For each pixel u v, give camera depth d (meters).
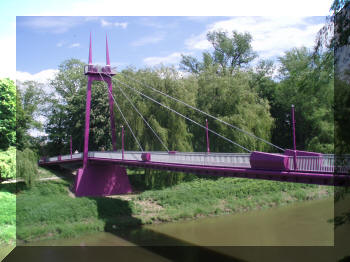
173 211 27.50
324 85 19.28
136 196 30.94
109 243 21.28
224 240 21.08
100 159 32.00
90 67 34.88
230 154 21.45
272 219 25.77
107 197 29.44
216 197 31.17
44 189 32.38
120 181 34.28
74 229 23.38
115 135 35.69
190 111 37.69
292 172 15.41
